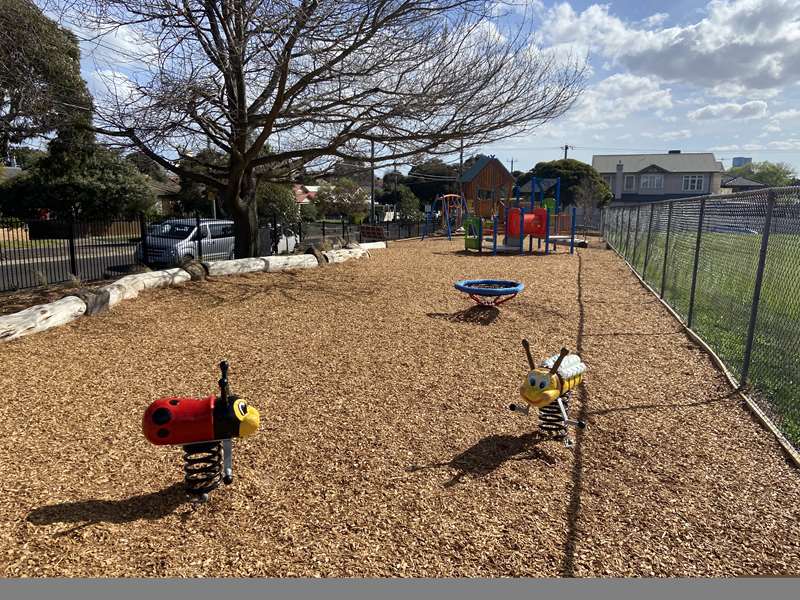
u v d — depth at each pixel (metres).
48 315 7.20
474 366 6.24
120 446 4.20
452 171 50.97
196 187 32.84
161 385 5.54
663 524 3.25
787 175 99.00
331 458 4.04
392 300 9.85
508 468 3.91
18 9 9.44
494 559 2.92
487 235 28.25
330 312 8.86
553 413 4.25
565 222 32.47
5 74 9.40
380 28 10.11
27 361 6.07
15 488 3.53
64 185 29.44
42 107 9.48
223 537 3.09
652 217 12.62
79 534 3.06
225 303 9.21
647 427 4.60
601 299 10.26
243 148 11.58
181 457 4.04
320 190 54.22
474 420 4.75
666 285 11.05
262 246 17.92
